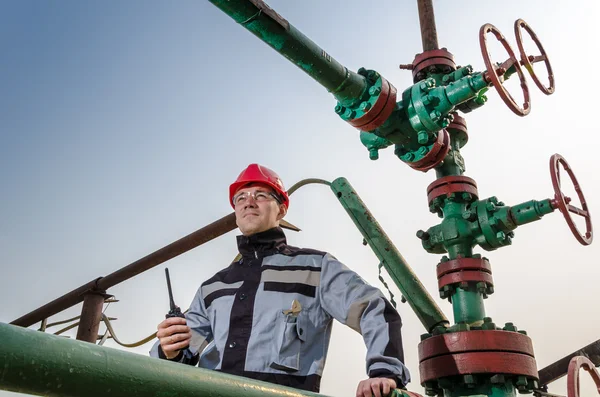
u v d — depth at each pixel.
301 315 2.35
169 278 2.25
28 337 1.08
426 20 4.09
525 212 3.34
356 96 3.06
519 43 3.24
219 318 2.41
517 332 3.12
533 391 3.08
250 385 1.45
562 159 3.48
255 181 2.70
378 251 3.57
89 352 1.15
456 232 3.46
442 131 3.49
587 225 3.51
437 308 3.42
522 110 3.08
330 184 3.91
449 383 3.06
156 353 2.24
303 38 2.69
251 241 2.57
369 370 2.09
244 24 2.48
